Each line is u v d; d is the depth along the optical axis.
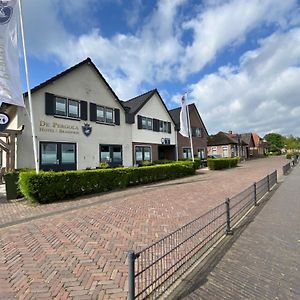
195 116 33.22
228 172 22.23
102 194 11.23
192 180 16.52
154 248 4.90
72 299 3.34
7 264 4.36
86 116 17.95
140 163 22.03
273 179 13.62
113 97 20.31
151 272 3.89
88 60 18.02
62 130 16.34
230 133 58.69
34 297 3.39
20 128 13.94
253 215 7.51
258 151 69.25
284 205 8.74
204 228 5.41
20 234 5.93
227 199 5.96
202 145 33.94
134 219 7.16
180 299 3.32
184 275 3.93
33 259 4.55
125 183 13.31
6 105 14.61
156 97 25.84
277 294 3.37
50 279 3.85
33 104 14.94
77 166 17.06
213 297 3.34
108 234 5.90
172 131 27.81
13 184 10.18
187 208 8.43
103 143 19.14
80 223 6.80
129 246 5.16
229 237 5.61
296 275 3.88
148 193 11.46
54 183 9.70
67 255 4.72
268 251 4.80
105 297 3.39
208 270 4.08
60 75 16.25
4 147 13.69
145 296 3.32
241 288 3.54
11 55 9.55
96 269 4.17
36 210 8.38
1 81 9.30
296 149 92.88
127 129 21.59
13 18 9.64
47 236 5.78
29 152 14.48
